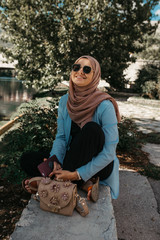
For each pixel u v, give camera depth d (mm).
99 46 16516
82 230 1521
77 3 14414
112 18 14930
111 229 1540
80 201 1636
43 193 1629
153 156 4324
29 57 16078
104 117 1818
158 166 3795
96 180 1901
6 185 2941
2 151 3152
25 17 13875
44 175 1819
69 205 1609
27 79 16922
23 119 3496
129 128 5008
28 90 25641
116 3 16000
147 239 2066
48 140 3246
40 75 16609
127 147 4391
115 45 17125
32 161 2012
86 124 1738
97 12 14180
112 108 1844
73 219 1616
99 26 15117
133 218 2363
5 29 15578
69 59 15305
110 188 2086
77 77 1842
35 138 3307
